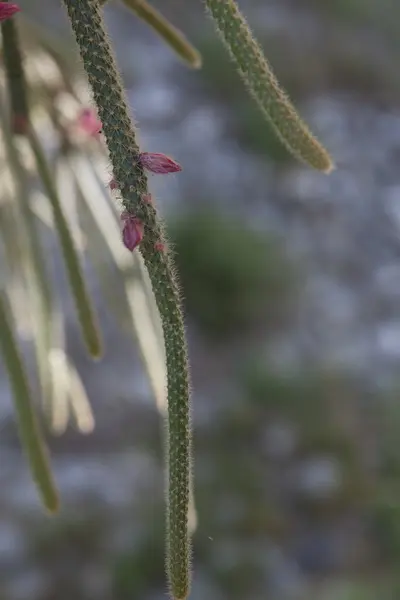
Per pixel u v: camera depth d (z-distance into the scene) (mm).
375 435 6305
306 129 1338
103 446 5734
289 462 5988
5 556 4832
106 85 1263
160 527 5105
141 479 5469
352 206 8789
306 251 8094
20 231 1702
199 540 5160
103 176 1681
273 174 8898
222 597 4859
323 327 7340
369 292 7898
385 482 5863
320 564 5281
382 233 8633
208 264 7246
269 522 5445
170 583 1265
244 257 7352
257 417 6316
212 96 9562
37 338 1723
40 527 5012
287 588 4980
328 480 5742
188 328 7195
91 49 1264
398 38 11438
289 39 10727
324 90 10555
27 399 1495
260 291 7367
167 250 1261
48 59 1659
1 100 1607
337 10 11305
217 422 6219
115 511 5191
